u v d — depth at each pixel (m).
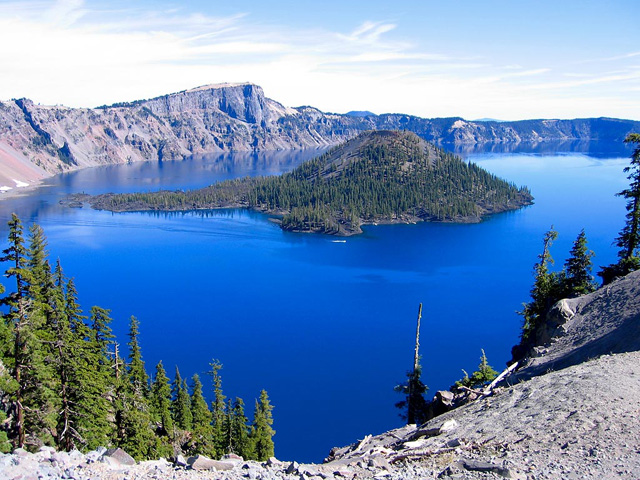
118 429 52.16
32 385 35.66
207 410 73.69
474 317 158.88
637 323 34.41
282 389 113.62
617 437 17.94
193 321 161.38
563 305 50.06
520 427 21.81
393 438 30.50
